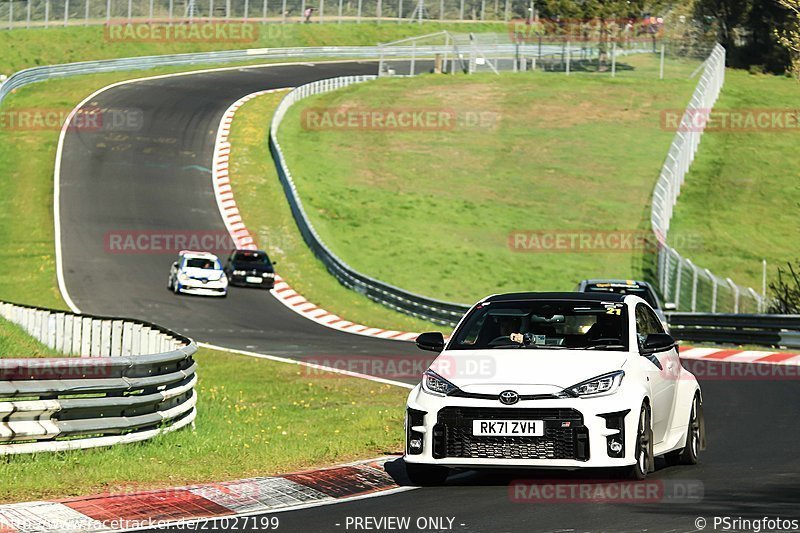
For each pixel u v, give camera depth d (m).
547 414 35.44
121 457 41.44
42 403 40.56
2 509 32.34
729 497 34.16
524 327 39.38
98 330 87.44
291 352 100.88
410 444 36.75
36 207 183.12
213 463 41.72
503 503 33.78
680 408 41.72
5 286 147.62
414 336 120.12
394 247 176.12
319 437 51.44
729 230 180.50
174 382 49.00
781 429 53.16
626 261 168.38
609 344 38.44
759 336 97.62
